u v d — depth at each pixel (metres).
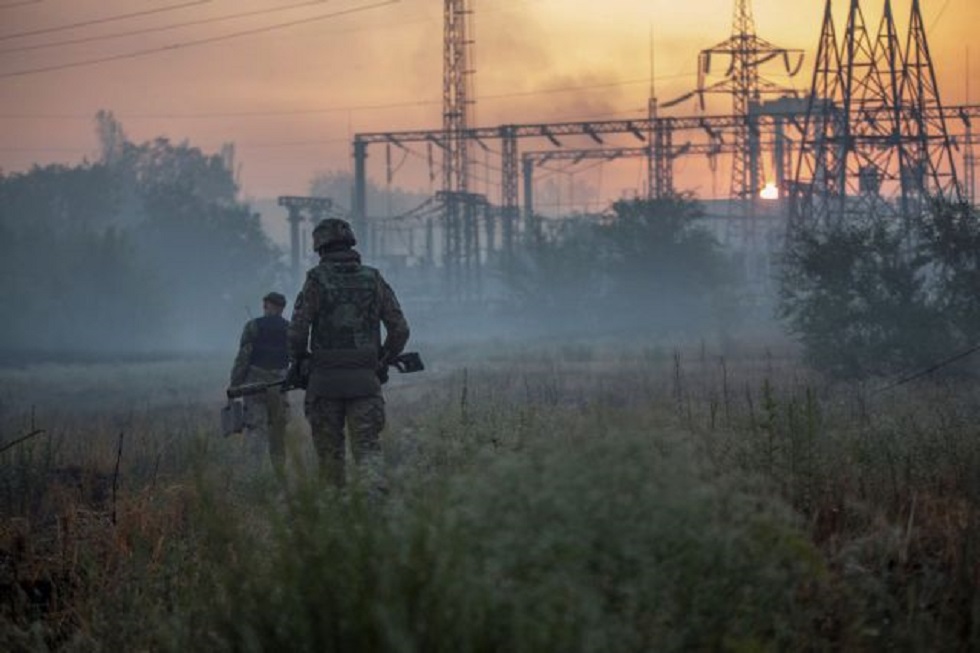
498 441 17.06
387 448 22.64
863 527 14.55
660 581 9.13
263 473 20.94
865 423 22.03
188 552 14.82
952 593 12.50
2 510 20.58
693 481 9.59
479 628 8.49
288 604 9.66
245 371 29.58
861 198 137.00
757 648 9.47
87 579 15.12
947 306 61.69
